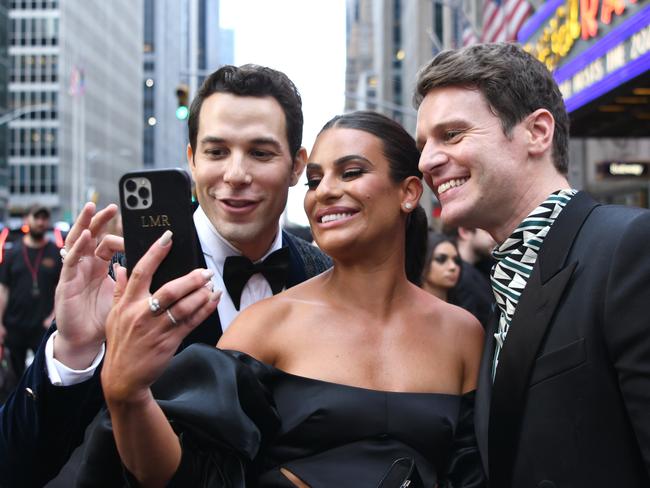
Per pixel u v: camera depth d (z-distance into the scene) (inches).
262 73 104.4
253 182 103.4
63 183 3063.5
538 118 83.6
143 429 66.8
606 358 73.0
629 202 696.4
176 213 69.6
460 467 83.4
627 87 362.9
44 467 85.7
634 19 337.7
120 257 106.8
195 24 7819.9
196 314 65.3
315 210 88.4
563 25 461.1
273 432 80.7
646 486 71.9
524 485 75.1
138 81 4355.3
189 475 71.7
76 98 2896.2
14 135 3016.7
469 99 83.0
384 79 3105.3
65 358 82.0
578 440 72.4
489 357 86.2
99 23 3526.1
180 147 5994.1
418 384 84.6
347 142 86.4
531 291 78.3
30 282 306.5
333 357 83.6
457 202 84.0
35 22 3026.6
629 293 70.6
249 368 79.1
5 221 2409.0
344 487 76.8
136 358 63.9
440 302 93.8
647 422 68.1
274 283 114.3
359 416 79.5
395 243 88.7
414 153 89.8
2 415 84.7
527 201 84.2
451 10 1505.9
